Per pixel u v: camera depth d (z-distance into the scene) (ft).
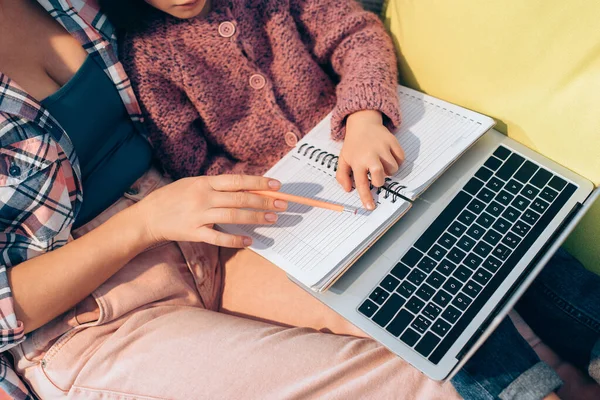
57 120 2.44
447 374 2.08
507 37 2.44
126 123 2.82
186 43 2.76
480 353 2.37
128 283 2.56
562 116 2.42
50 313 2.39
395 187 2.43
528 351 2.37
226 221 2.40
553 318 2.64
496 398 2.25
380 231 2.35
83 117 2.53
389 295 2.29
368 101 2.68
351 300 2.30
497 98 2.64
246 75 2.88
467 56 2.65
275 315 2.79
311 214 2.50
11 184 2.31
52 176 2.38
